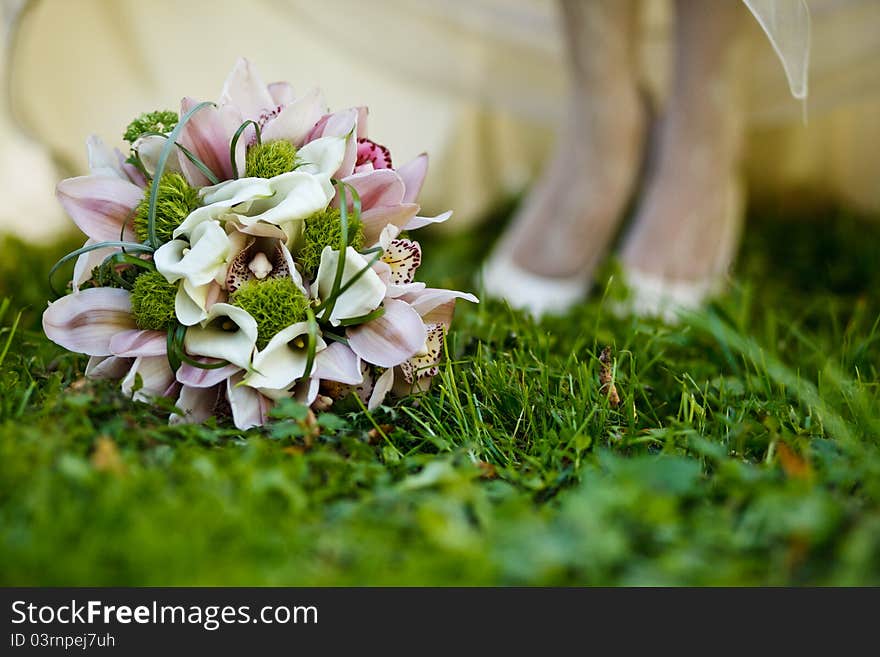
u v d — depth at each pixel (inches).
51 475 43.6
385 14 86.0
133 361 50.4
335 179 50.3
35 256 69.6
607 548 41.3
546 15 86.7
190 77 83.8
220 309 49.0
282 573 41.1
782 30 55.3
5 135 78.5
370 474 46.7
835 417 49.9
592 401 51.8
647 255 72.1
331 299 49.3
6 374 51.7
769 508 43.0
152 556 40.9
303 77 89.2
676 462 44.9
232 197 49.5
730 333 56.5
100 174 50.7
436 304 51.1
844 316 68.2
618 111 72.5
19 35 69.6
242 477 44.6
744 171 95.4
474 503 44.3
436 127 94.8
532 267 73.5
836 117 93.5
